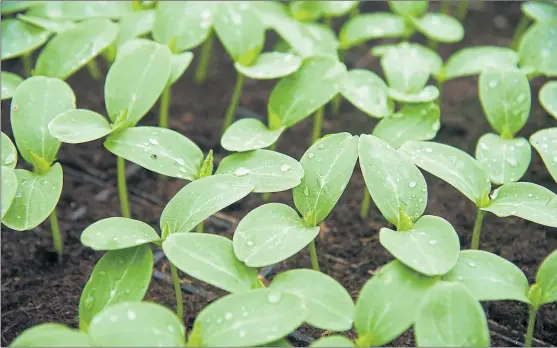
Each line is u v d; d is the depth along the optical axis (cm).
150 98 54
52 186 51
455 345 45
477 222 53
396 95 56
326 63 56
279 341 46
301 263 57
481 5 79
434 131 55
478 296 47
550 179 61
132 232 48
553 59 59
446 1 74
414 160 51
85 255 57
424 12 64
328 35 62
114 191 61
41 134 52
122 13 61
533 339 53
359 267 56
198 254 47
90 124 52
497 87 55
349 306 46
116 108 53
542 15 63
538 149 52
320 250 58
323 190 50
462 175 51
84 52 57
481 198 51
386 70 58
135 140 52
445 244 48
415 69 58
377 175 50
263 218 49
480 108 67
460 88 69
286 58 57
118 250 48
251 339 45
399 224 49
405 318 46
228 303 46
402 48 60
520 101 55
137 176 62
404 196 49
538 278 48
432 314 45
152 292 55
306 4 63
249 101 68
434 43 70
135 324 45
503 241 58
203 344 45
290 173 50
